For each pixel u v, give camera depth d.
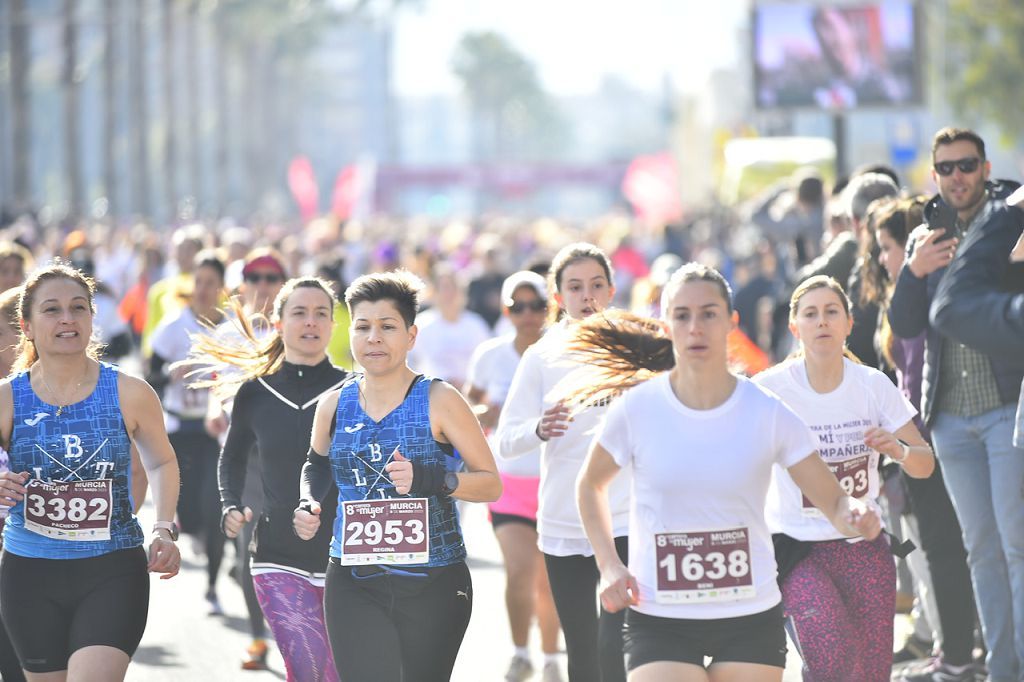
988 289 11.14
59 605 13.28
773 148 74.81
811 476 11.73
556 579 15.55
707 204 146.50
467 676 18.66
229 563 25.72
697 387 11.63
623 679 13.56
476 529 29.83
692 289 11.52
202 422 22.97
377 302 13.30
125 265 57.31
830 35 51.75
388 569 13.20
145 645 20.30
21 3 129.75
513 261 77.81
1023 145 93.88
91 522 13.30
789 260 35.22
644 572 11.71
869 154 73.50
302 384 15.69
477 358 19.64
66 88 140.62
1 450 13.32
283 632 14.62
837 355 14.66
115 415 13.50
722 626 11.60
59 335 13.30
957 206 16.55
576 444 15.34
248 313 20.27
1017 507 15.98
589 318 13.98
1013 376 15.96
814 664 14.00
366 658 13.12
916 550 18.12
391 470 13.03
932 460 14.67
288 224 134.50
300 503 13.76
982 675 17.61
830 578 14.25
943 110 97.06
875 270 18.45
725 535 11.62
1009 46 91.62
